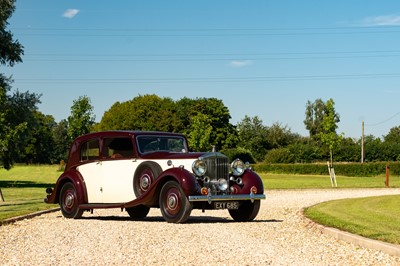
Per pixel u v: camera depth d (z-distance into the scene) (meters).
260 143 104.00
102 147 14.28
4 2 38.50
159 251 8.54
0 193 20.97
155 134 14.04
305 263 7.62
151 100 95.81
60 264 7.48
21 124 34.41
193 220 13.87
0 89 34.16
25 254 8.33
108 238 10.09
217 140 88.38
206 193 12.52
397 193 26.73
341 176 57.97
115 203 13.92
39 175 63.59
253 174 13.46
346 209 16.25
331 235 10.68
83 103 65.88
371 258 8.07
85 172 14.59
